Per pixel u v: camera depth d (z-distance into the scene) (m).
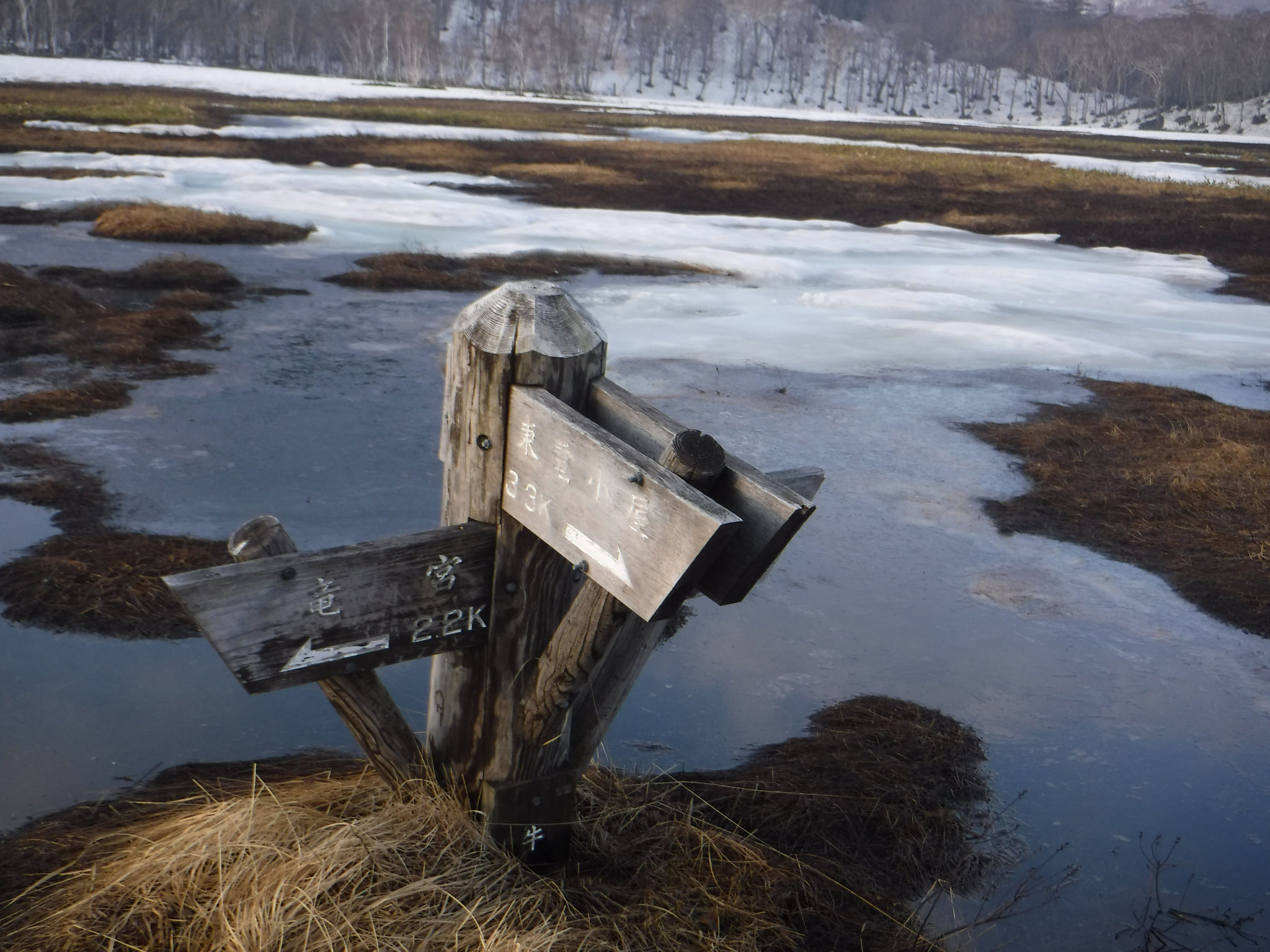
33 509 6.44
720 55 175.88
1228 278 22.00
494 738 2.69
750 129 70.44
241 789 3.71
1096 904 3.57
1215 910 3.60
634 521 2.04
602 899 2.84
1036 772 4.40
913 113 163.38
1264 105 156.88
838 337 13.77
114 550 5.80
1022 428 10.06
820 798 3.88
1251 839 4.04
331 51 150.88
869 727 4.60
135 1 135.38
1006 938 3.35
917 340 13.88
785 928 2.96
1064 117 164.62
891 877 3.53
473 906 2.53
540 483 2.29
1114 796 4.27
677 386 10.76
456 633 2.51
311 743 4.19
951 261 21.88
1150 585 6.59
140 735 4.16
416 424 8.82
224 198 22.17
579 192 28.92
